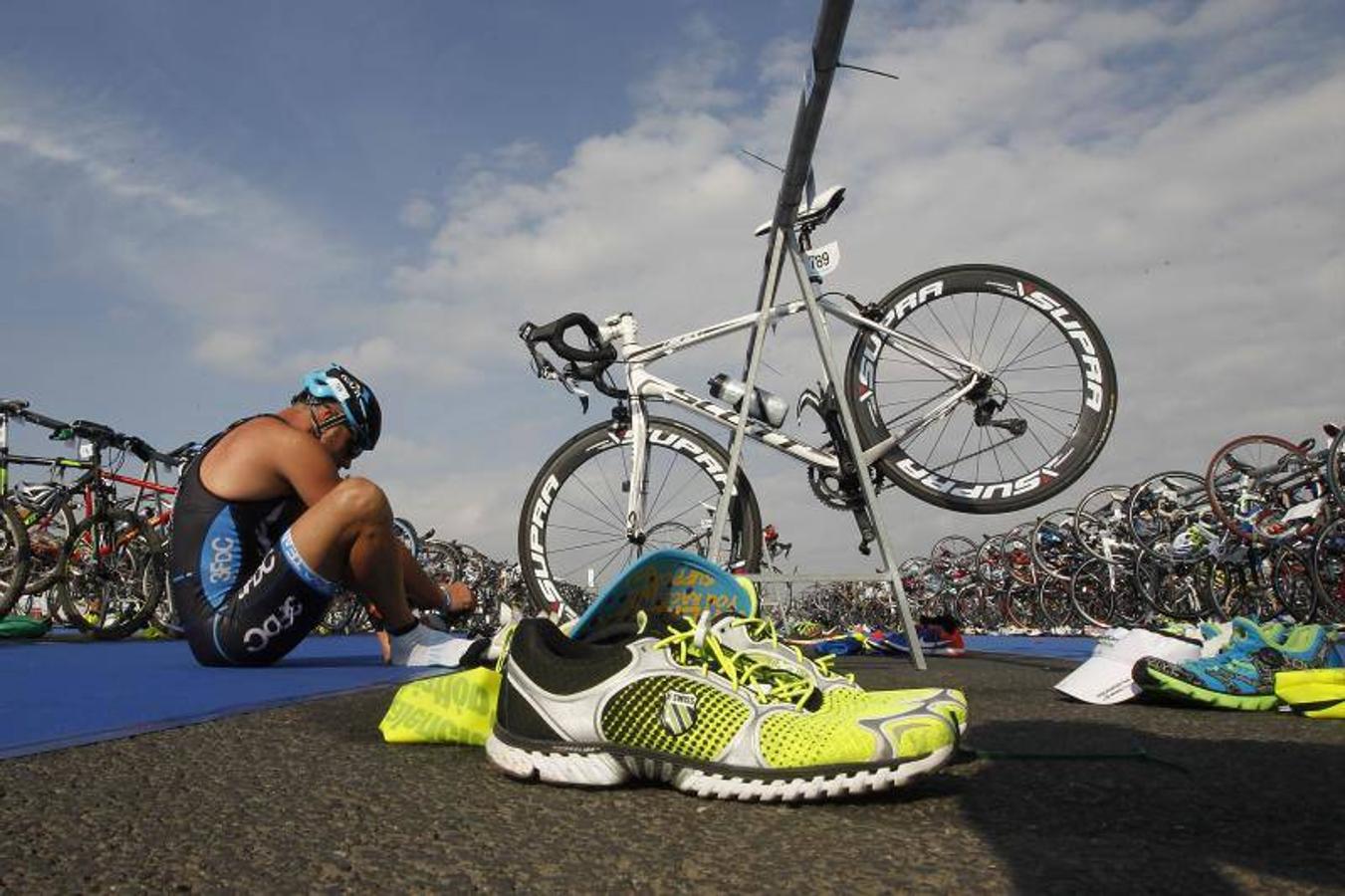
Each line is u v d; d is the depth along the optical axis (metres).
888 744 1.24
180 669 3.23
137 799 1.24
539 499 4.14
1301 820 1.14
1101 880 0.91
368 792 1.30
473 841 1.05
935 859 0.98
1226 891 0.87
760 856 1.00
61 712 2.09
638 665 1.33
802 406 4.07
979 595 12.66
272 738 1.76
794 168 3.18
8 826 1.09
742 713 1.28
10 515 5.62
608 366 4.17
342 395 3.28
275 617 3.14
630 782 1.37
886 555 3.59
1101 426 3.76
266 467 3.20
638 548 4.12
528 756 1.35
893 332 3.93
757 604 1.64
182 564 3.24
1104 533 9.62
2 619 5.54
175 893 0.86
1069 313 3.85
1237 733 1.88
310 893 0.87
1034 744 1.73
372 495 3.04
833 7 2.45
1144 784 1.36
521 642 1.42
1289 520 7.30
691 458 4.07
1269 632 2.41
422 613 3.74
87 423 6.26
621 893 0.88
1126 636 2.47
